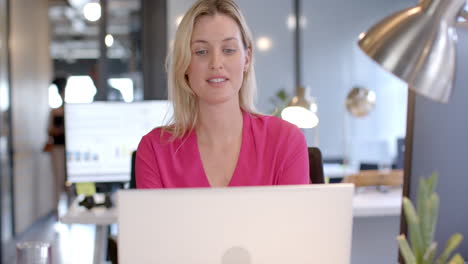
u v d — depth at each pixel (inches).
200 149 68.7
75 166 154.9
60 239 244.7
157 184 68.6
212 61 63.3
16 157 245.9
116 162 156.0
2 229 218.5
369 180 147.6
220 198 45.9
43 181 295.9
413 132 59.9
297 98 162.7
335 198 46.8
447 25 44.6
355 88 212.4
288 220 46.4
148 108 157.2
